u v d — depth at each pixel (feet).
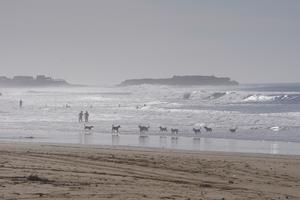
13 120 299.38
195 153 139.33
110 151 133.49
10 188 64.18
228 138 202.80
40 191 63.05
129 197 62.49
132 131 233.96
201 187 78.54
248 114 325.83
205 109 427.33
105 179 77.77
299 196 75.15
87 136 207.62
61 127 253.24
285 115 311.47
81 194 62.59
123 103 588.09
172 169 98.99
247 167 107.96
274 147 169.68
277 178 94.94
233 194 72.43
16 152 117.60
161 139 197.88
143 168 97.71
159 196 64.64
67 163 98.84
